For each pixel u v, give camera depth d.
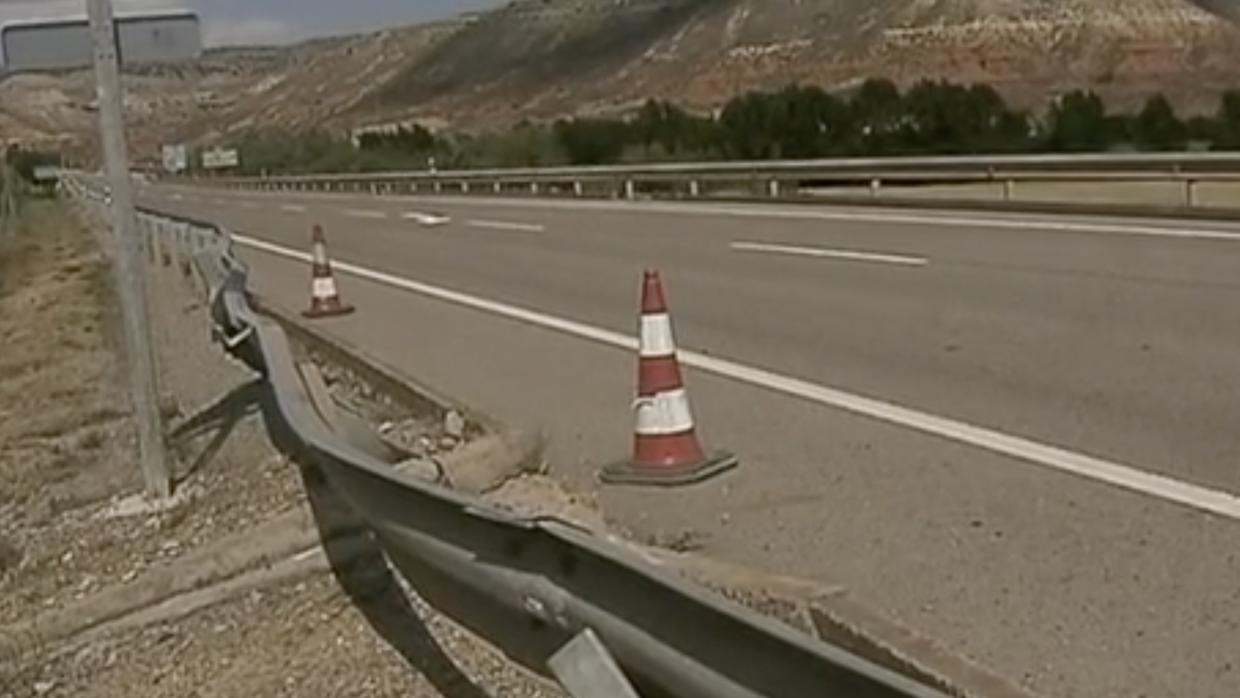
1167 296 13.34
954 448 8.20
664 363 8.34
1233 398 8.87
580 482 8.22
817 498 7.44
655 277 8.45
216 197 71.62
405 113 133.38
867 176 29.80
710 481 8.00
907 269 17.23
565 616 4.05
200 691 5.96
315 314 18.31
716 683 3.42
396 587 6.67
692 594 3.43
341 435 6.49
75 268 33.25
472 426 9.31
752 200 32.59
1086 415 8.75
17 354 19.34
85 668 6.59
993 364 10.65
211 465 10.21
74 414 13.90
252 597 7.01
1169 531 6.36
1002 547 6.35
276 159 99.00
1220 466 7.36
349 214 46.22
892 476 7.71
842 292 15.62
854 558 6.39
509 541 4.30
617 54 121.81
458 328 15.73
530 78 129.00
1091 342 11.24
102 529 9.02
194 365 14.52
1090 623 5.39
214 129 137.25
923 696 2.81
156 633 6.82
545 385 11.40
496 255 25.30
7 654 6.80
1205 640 5.15
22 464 11.73
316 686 5.71
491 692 5.39
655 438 8.28
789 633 3.17
